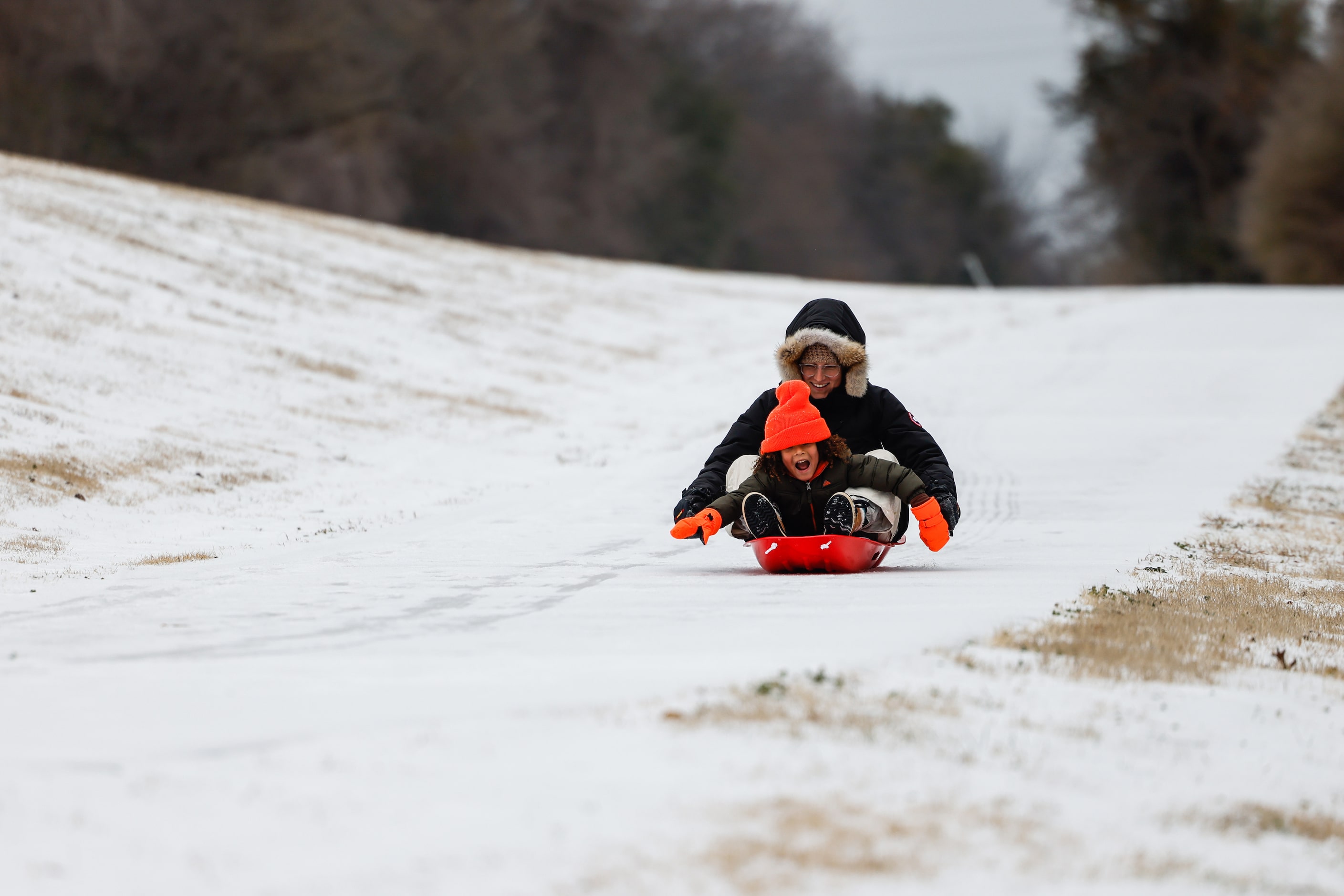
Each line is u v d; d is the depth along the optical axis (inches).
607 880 508.7
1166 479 2529.5
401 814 567.5
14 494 2033.7
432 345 3924.7
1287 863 616.1
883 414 1514.5
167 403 2787.9
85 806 565.0
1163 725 818.8
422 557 1668.3
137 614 1208.2
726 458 1508.4
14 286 3189.0
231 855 522.0
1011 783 661.9
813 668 858.8
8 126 7431.1
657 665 883.4
